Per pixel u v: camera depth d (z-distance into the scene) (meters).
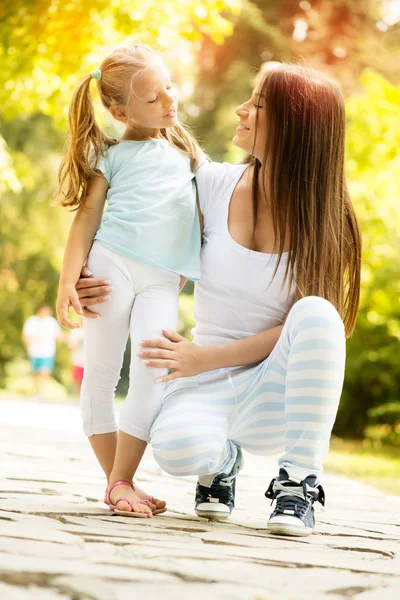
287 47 23.66
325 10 23.94
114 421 3.49
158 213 3.39
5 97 10.50
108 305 3.34
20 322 25.17
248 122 3.46
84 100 3.49
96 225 3.47
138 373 3.28
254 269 3.42
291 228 3.39
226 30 9.95
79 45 9.77
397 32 24.53
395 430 14.20
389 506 4.89
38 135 23.97
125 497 3.25
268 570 2.45
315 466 3.11
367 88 14.60
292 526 3.06
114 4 9.51
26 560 2.22
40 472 4.87
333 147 3.44
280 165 3.40
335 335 3.07
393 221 13.19
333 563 2.63
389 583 2.41
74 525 2.89
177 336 3.30
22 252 24.50
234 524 3.34
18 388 23.88
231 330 3.47
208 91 24.95
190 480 5.23
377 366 13.90
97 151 3.50
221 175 3.58
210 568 2.38
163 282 3.39
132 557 2.42
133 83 3.46
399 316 13.30
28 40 9.85
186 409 3.20
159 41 9.69
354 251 3.55
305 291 3.39
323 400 3.06
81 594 1.98
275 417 3.27
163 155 3.53
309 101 3.40
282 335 3.19
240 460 3.48
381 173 13.67
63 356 25.84
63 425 10.16
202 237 3.57
